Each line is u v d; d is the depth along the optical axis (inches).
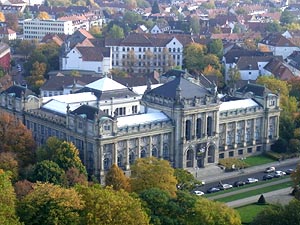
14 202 7559.1
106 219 7322.8
